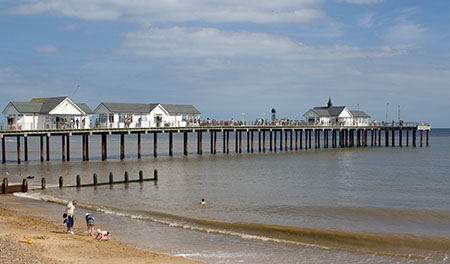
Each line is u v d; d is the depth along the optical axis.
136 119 75.25
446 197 38.88
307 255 23.08
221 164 63.19
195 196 38.53
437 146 115.69
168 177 49.50
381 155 81.31
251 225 28.47
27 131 56.78
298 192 41.06
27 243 21.16
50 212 31.59
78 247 21.94
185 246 24.25
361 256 23.05
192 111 84.25
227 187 43.44
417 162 68.94
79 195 38.25
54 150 90.81
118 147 104.56
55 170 53.69
